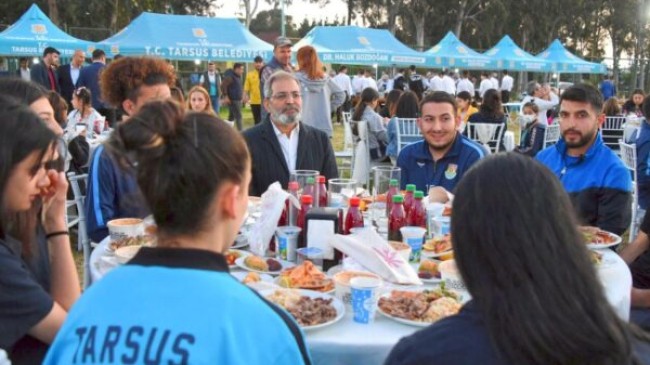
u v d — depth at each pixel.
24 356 1.55
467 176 1.01
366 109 6.91
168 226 1.00
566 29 45.62
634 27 44.59
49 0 29.25
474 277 0.96
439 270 2.05
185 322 0.92
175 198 0.96
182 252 0.98
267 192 2.35
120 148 0.99
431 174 3.42
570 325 0.89
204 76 15.24
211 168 0.96
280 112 3.37
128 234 2.38
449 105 3.30
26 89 2.27
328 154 3.64
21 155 1.52
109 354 0.91
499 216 0.94
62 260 1.82
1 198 1.53
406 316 1.72
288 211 2.34
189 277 0.96
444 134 3.32
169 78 2.88
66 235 1.84
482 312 0.95
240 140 1.03
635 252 2.79
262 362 0.94
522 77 38.78
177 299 0.94
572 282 0.92
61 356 0.96
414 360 0.96
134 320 0.93
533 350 0.88
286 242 2.23
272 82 3.40
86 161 4.72
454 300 1.79
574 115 3.06
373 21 43.88
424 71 32.38
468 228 0.97
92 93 9.37
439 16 40.84
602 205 3.05
